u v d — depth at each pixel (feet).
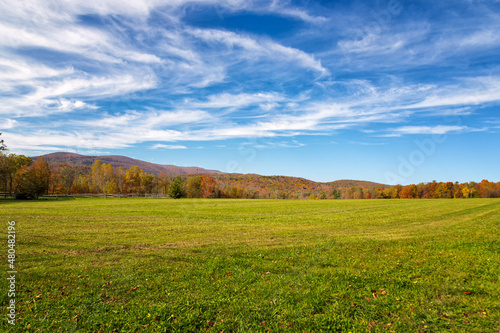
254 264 37.35
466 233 56.90
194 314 23.52
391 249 44.34
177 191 283.38
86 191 328.08
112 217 92.38
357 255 41.16
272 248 46.96
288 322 22.24
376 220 87.20
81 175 347.56
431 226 71.51
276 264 37.29
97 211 111.24
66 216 91.66
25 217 85.87
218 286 29.45
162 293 27.81
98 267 36.14
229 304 25.45
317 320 22.33
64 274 33.27
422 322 21.63
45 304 25.25
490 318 21.62
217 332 21.25
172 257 41.32
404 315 22.76
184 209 127.65
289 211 121.90
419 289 27.50
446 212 109.19
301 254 42.52
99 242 51.93
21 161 277.03
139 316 23.21
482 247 42.70
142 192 358.64
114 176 345.10
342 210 125.90
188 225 76.38
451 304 24.25
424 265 34.65
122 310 24.34
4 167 229.25
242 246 48.83
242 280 31.17
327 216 100.73
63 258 40.27
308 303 25.17
